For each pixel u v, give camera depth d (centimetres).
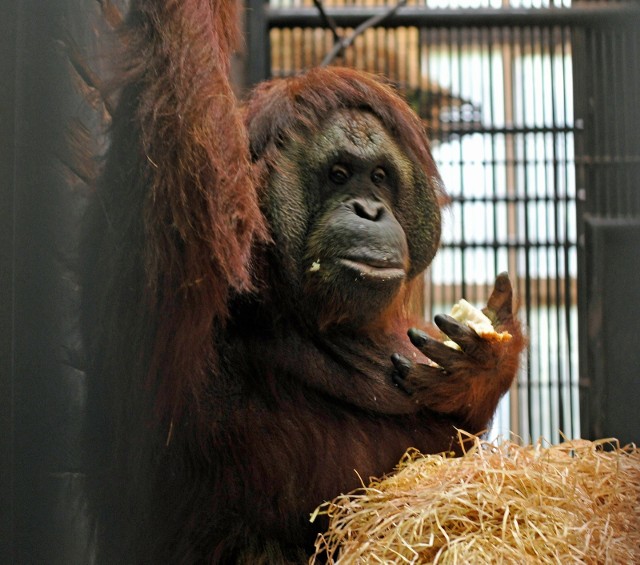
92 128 377
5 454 288
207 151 335
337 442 375
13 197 294
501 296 448
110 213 350
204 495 365
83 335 364
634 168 793
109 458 369
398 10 862
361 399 392
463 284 873
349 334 406
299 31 1012
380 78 488
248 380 375
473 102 942
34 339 316
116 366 356
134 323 349
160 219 335
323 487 367
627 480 346
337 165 398
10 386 290
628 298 780
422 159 430
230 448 363
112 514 373
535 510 314
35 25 315
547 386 854
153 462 365
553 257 869
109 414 367
